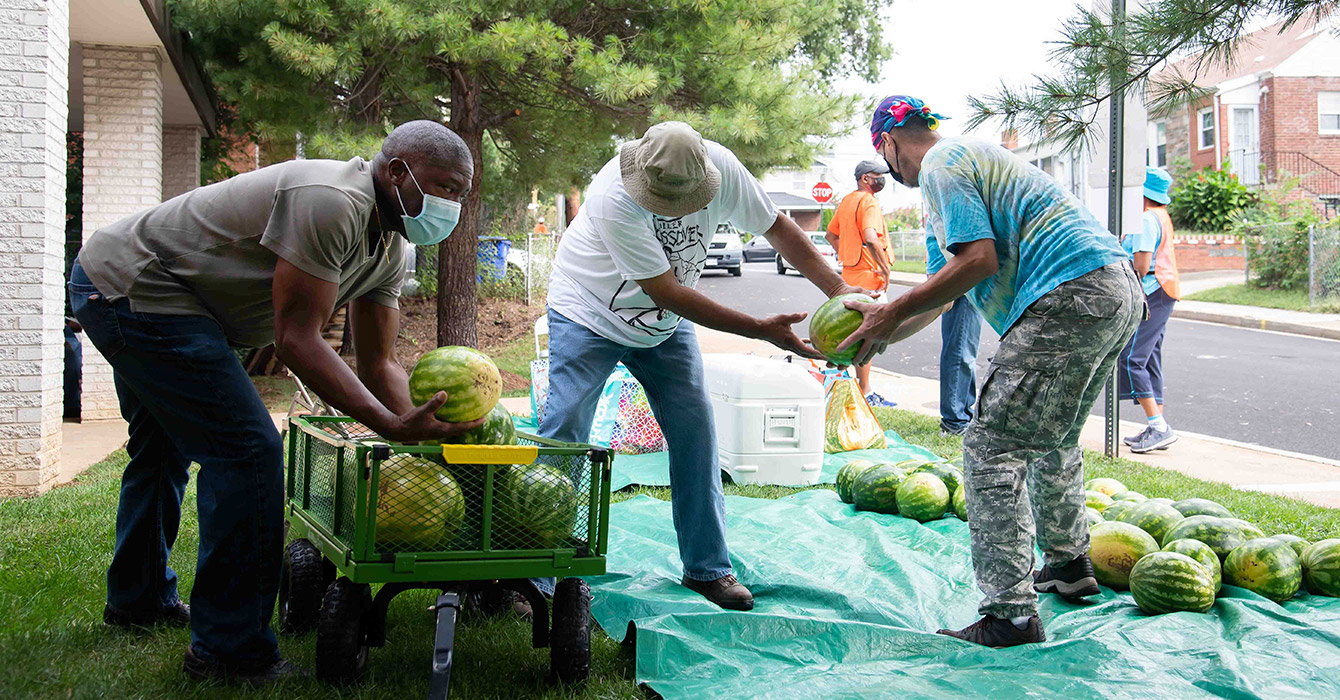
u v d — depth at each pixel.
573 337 4.32
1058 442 3.89
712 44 12.03
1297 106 35.03
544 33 10.85
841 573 4.74
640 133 13.35
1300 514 6.10
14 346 6.74
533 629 3.52
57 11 7.02
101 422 10.46
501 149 15.77
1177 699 3.28
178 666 3.46
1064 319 3.73
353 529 3.22
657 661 3.52
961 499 5.77
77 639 3.68
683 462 4.39
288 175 3.25
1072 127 4.83
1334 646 3.68
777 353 16.28
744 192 4.21
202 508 3.36
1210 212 32.22
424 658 3.62
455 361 3.40
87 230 10.58
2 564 4.60
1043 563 4.79
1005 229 3.86
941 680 3.42
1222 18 4.32
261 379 13.70
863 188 9.79
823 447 7.40
